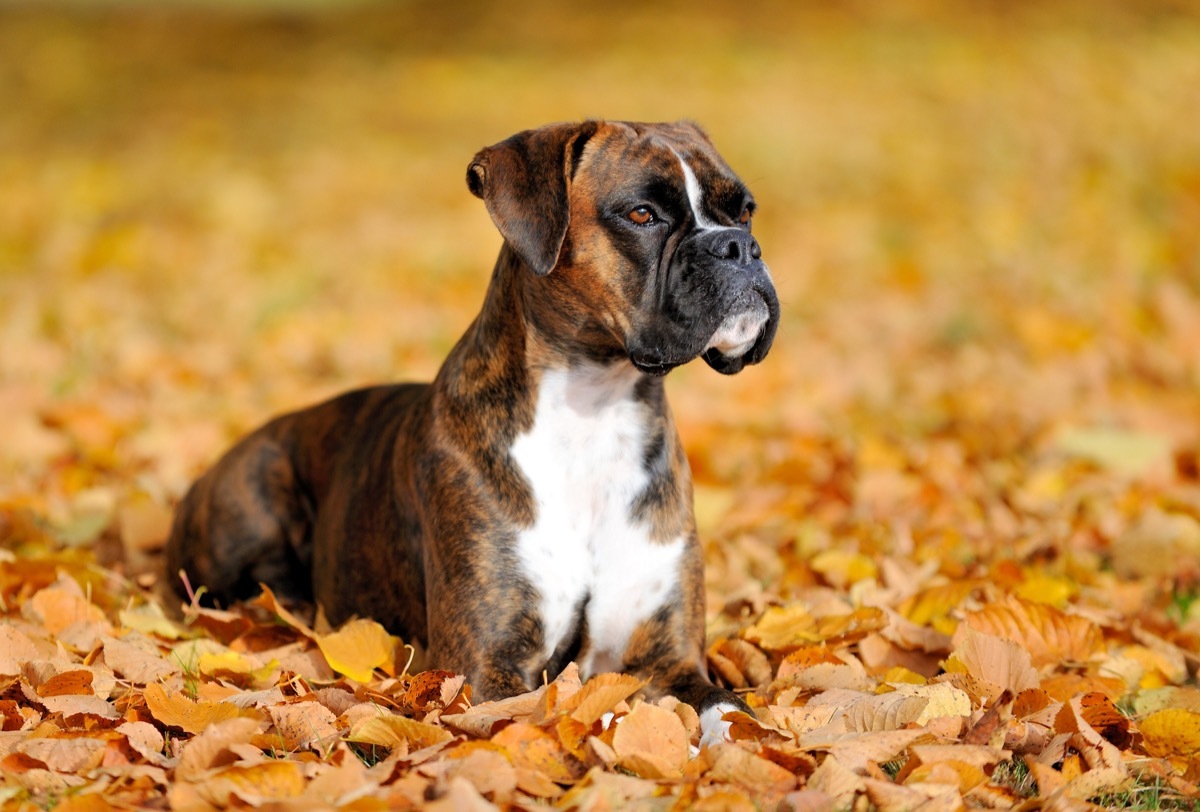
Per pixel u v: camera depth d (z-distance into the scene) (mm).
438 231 22578
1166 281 18234
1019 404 13609
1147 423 12750
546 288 6723
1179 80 30547
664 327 6551
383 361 15812
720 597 8477
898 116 28859
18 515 9469
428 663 6828
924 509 10383
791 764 5430
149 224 22766
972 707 6195
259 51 38250
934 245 20984
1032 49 33406
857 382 14742
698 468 11617
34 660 6508
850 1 38938
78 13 43594
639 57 35062
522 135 6773
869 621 7270
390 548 7320
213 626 7812
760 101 30344
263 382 14883
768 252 21062
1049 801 5086
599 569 6793
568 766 5523
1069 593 8344
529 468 6715
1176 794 5535
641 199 6621
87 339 16234
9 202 24422
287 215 23594
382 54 37344
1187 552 9055
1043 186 23625
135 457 11656
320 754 5660
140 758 5590
